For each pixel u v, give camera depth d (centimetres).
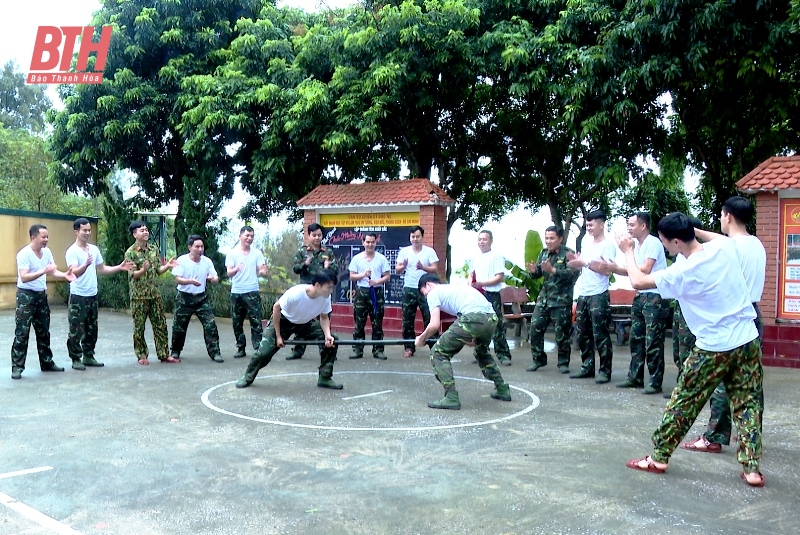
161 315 902
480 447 504
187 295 909
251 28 1445
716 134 1209
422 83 1240
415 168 1393
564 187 1418
